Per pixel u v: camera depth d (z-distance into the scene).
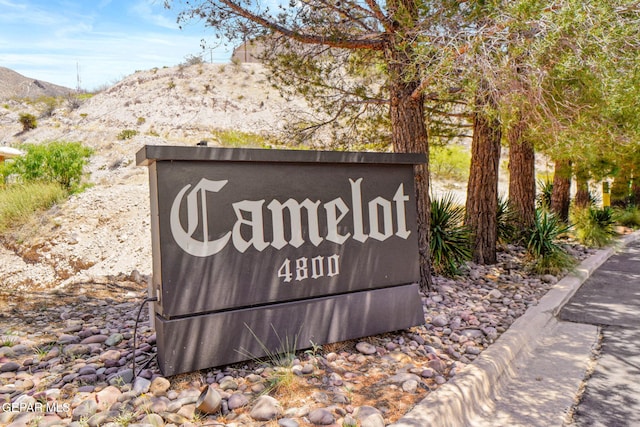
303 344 3.60
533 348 4.37
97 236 9.37
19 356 3.65
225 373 3.25
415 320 4.21
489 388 3.37
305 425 2.56
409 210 4.28
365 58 7.36
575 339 4.59
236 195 3.38
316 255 3.72
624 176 13.32
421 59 4.73
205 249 3.23
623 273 8.09
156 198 3.21
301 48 6.88
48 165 12.46
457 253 6.96
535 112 5.36
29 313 4.92
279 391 2.97
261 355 3.39
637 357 4.05
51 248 9.12
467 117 8.34
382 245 4.09
